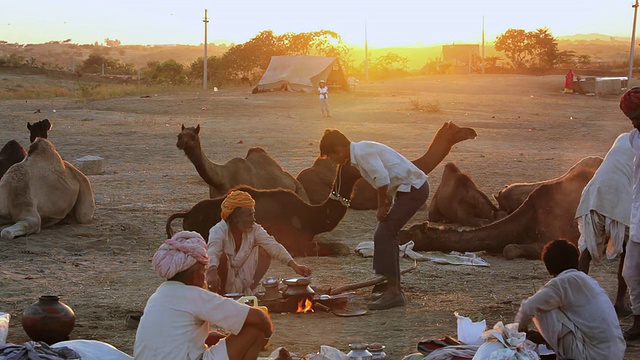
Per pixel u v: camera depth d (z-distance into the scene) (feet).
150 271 32.24
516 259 34.42
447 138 29.71
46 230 39.93
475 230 35.04
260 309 16.78
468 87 188.34
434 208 42.32
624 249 25.13
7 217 39.04
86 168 60.90
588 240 25.23
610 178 24.90
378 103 139.33
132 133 91.76
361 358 19.56
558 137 94.58
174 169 64.34
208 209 32.60
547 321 18.89
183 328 16.02
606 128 105.91
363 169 26.08
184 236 16.35
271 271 32.32
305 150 77.56
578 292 18.70
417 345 21.68
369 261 34.17
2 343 18.67
